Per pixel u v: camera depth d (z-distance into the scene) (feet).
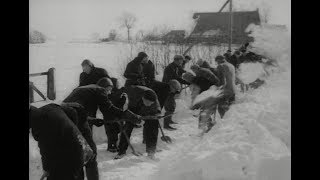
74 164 11.51
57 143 11.47
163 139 23.82
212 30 53.62
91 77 22.29
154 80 24.79
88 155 12.17
